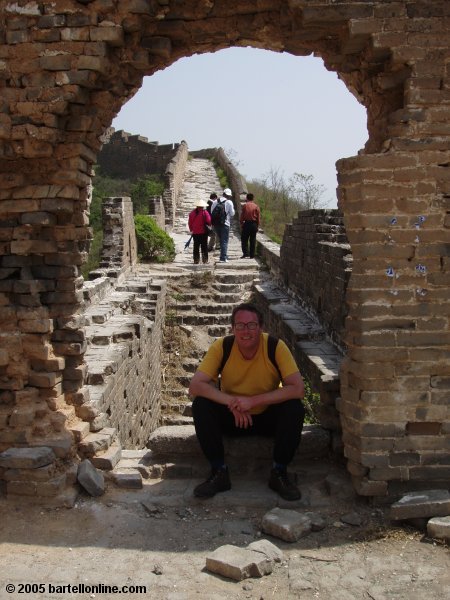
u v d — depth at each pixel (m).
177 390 12.17
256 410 5.30
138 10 4.86
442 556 4.21
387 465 4.74
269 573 4.07
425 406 4.70
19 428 5.23
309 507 4.91
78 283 5.74
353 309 4.75
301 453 5.60
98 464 5.43
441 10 4.59
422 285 4.65
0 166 5.19
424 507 4.51
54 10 4.86
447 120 4.59
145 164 40.09
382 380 4.69
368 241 4.62
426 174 4.57
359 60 5.24
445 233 4.61
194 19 5.33
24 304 5.33
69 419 5.53
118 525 4.70
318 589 3.89
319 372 7.71
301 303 11.73
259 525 4.70
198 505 4.98
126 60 5.27
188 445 5.53
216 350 5.29
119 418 7.74
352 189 4.66
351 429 4.84
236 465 5.46
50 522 4.73
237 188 27.02
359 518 4.67
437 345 4.66
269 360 5.22
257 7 5.22
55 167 5.16
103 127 5.48
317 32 5.19
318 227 10.38
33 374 5.39
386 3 4.62
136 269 16.25
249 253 19.17
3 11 4.88
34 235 5.36
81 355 5.72
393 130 4.66
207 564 4.11
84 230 5.66
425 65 4.59
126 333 8.91
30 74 4.93
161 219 23.14
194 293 14.89
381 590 3.87
